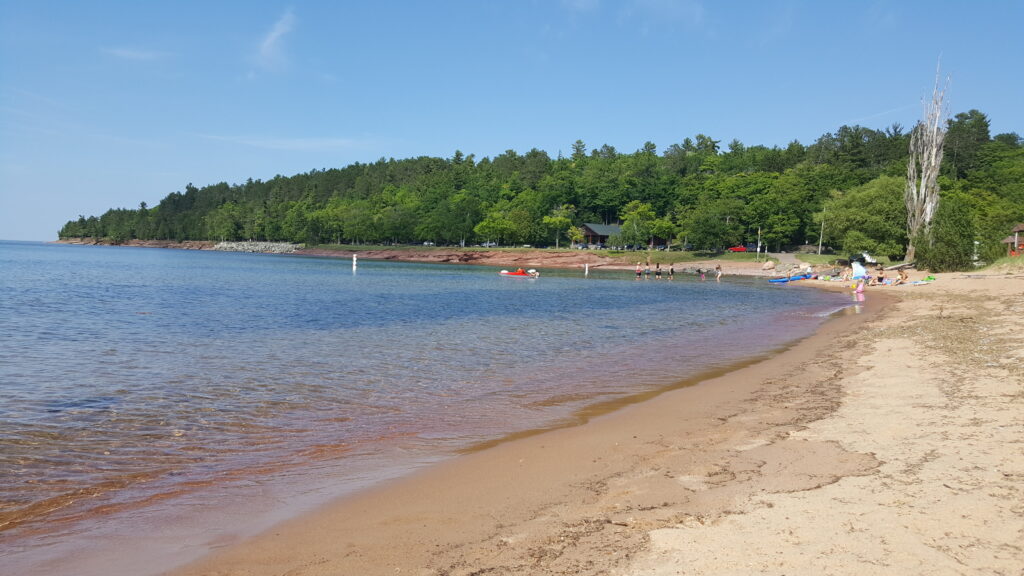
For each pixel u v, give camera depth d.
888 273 70.38
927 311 30.16
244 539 6.14
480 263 150.75
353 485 7.81
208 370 16.47
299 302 40.41
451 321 30.44
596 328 27.77
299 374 16.06
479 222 171.25
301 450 9.47
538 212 168.00
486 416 11.71
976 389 11.62
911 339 19.94
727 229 126.12
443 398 13.36
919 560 5.04
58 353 18.97
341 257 187.38
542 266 138.88
